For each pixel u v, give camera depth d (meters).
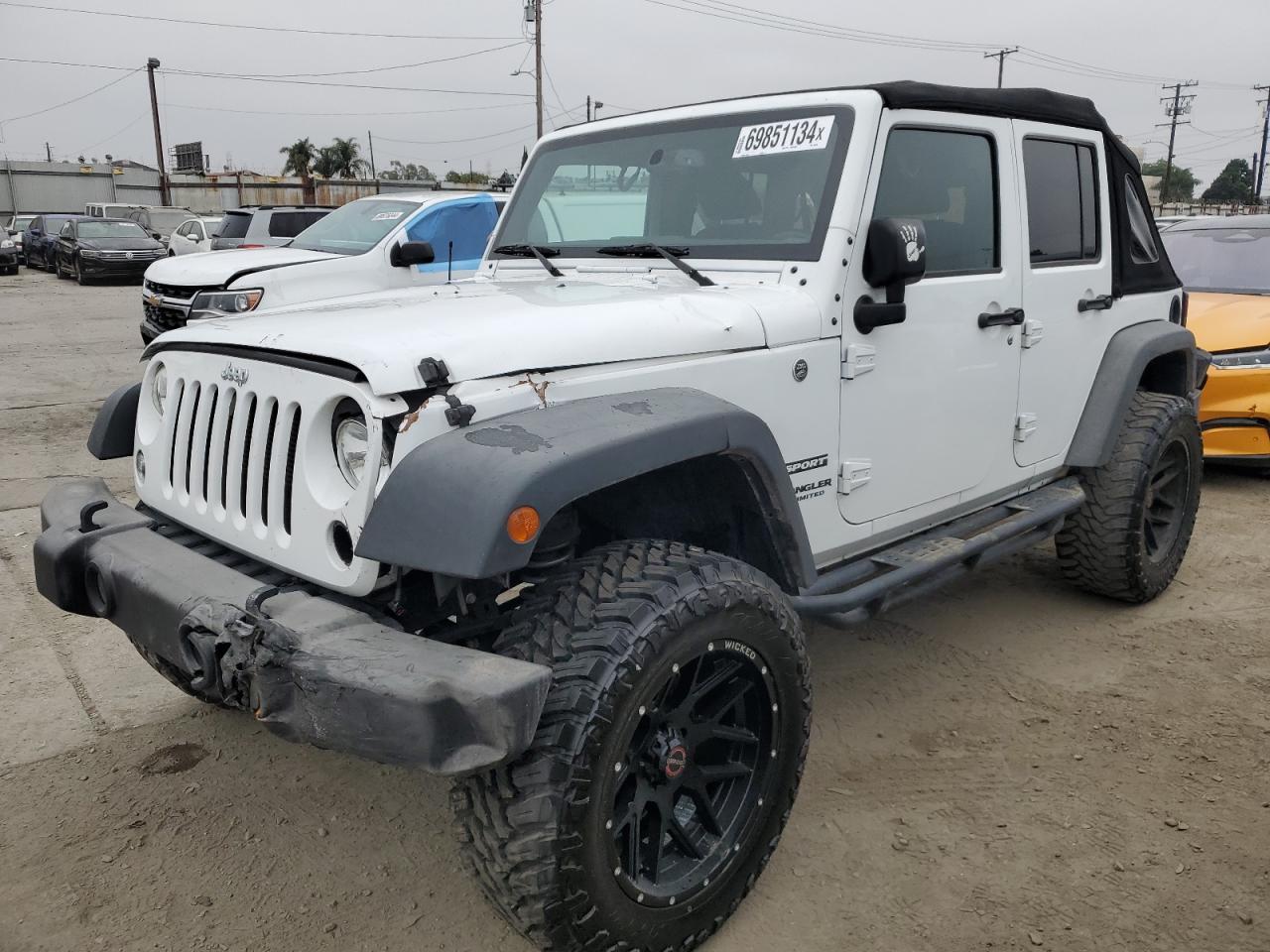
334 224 9.51
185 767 3.22
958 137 3.26
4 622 4.27
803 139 2.98
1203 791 3.03
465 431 2.07
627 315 2.50
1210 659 3.93
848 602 2.86
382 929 2.50
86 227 23.97
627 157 3.42
